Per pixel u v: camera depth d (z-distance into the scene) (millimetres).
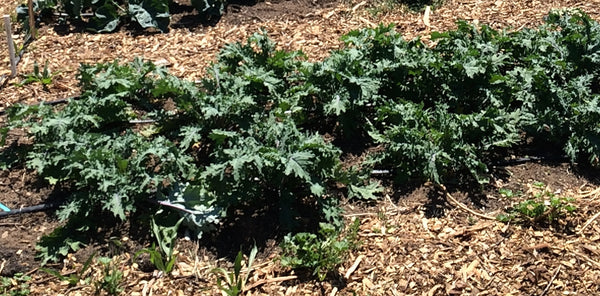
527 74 6316
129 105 6344
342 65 6145
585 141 5918
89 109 6043
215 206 5289
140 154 5473
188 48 7426
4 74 7051
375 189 5637
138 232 5320
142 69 6527
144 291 4902
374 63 6395
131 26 7891
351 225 5316
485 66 6160
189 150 6004
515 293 4828
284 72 6562
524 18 7777
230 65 6594
